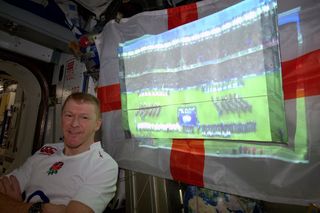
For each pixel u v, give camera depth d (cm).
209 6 94
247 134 81
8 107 321
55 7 165
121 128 121
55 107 196
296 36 73
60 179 103
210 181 88
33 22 159
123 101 119
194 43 97
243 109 82
